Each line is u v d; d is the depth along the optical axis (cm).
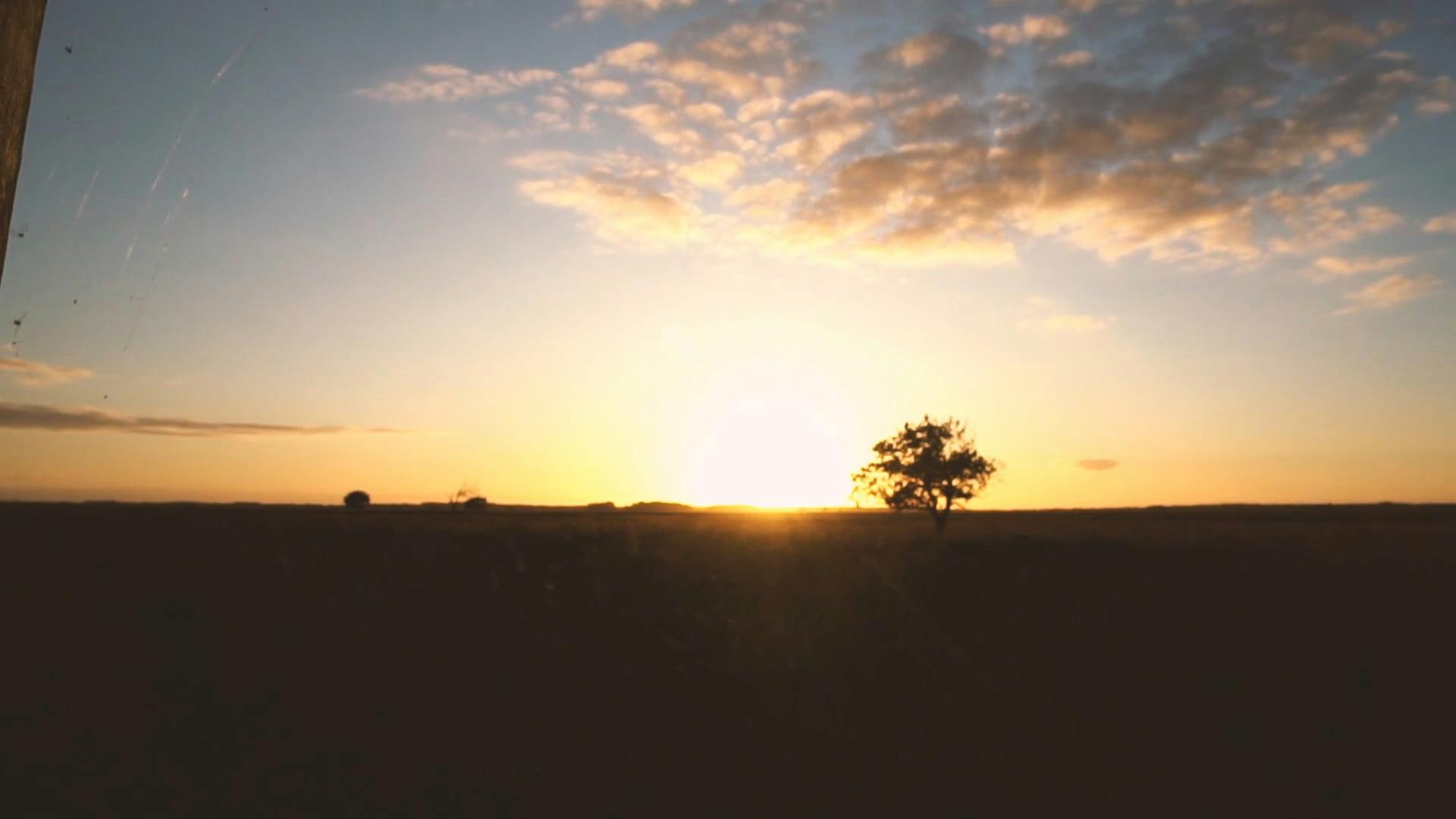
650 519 8150
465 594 2103
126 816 786
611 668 1430
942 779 941
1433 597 1805
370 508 12550
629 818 820
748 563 2489
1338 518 9031
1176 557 2491
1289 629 1566
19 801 804
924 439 5841
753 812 838
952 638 1567
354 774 922
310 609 1911
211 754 970
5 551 2856
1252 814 830
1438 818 811
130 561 2616
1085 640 1520
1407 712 1140
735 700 1270
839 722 1153
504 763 974
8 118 198
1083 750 1025
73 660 1369
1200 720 1127
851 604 1697
